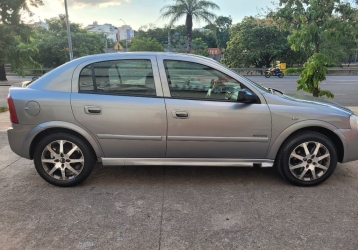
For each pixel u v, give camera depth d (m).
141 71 3.74
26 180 4.06
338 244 2.71
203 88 3.75
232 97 3.75
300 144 3.75
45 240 2.76
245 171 4.37
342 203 3.44
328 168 3.81
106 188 3.82
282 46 31.88
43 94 3.68
